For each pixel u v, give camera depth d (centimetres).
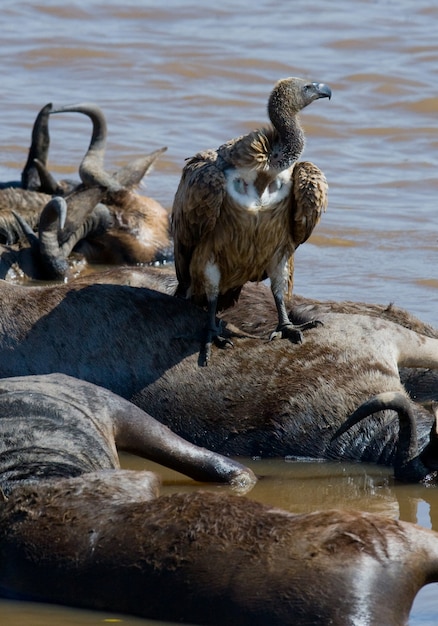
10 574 2352
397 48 7875
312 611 2045
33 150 5341
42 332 3288
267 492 2938
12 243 5025
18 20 8412
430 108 6719
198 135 6316
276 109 3102
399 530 2150
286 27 8406
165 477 3023
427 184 5638
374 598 2047
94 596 2256
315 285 4334
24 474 2605
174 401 3241
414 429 3009
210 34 8181
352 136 6291
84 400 2831
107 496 2411
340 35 8138
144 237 5162
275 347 3278
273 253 3259
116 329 3303
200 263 3241
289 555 2120
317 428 3203
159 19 8625
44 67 7456
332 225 5028
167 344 3297
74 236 4900
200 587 2147
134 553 2238
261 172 3108
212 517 2228
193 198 3116
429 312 4025
